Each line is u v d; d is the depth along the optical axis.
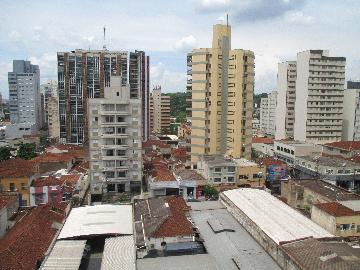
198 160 114.06
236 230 64.69
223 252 56.16
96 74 181.25
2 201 70.69
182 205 74.94
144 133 190.38
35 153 143.88
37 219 64.75
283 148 140.38
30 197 85.88
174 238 57.91
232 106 125.00
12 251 53.00
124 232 63.44
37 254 54.50
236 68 122.81
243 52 123.00
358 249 50.72
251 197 75.69
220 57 121.94
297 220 61.81
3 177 86.06
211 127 123.69
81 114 184.00
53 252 56.06
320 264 45.00
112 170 100.69
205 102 122.38
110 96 103.31
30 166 98.94
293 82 180.88
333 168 105.19
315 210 67.31
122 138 100.62
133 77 185.62
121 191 102.56
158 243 57.50
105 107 99.38
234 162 104.31
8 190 86.25
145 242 58.06
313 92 161.25
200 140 124.50
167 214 64.56
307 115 162.25
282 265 50.72
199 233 62.62
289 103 182.12
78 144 182.62
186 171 104.88
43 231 61.94
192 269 48.94
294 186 83.88
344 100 173.75
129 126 101.06
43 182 88.44
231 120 125.62
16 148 169.62
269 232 56.91
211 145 124.31
